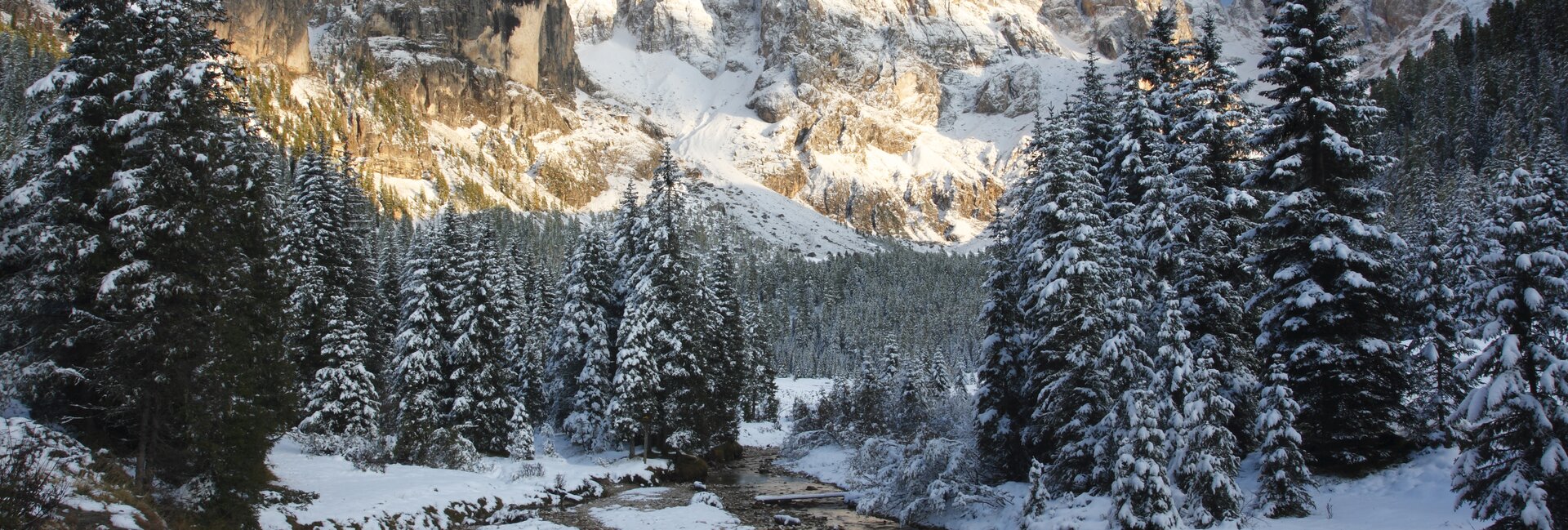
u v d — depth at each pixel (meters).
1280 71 22.44
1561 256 13.72
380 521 21.58
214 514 17.80
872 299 161.62
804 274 178.88
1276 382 19.84
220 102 19.53
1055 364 24.11
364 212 44.19
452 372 37.34
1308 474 18.69
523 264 58.19
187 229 17.98
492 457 37.16
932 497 25.03
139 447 17.59
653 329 37.88
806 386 107.44
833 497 31.81
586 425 38.66
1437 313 26.45
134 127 17.78
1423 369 24.86
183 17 19.16
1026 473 26.83
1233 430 23.62
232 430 18.45
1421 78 137.88
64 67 18.61
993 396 27.39
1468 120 111.06
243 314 20.48
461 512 25.08
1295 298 21.52
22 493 11.53
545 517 26.92
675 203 39.84
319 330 34.34
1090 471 22.11
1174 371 17.88
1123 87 28.44
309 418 32.81
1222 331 23.56
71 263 17.77
